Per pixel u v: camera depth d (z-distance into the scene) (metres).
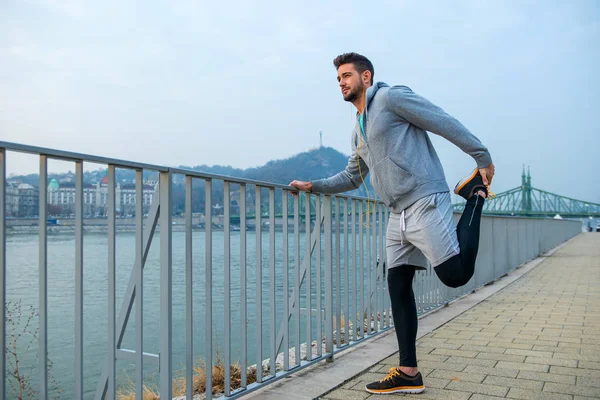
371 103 2.51
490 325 4.40
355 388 2.68
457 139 2.35
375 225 4.05
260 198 2.67
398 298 2.59
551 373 2.90
